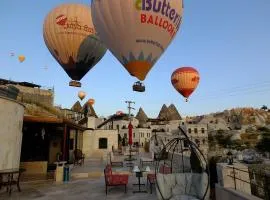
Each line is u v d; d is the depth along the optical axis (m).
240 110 131.38
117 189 10.62
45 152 16.39
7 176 10.90
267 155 65.19
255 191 7.47
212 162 8.18
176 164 15.38
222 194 6.94
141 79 12.70
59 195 9.63
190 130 75.00
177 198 7.18
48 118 14.48
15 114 11.45
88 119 32.94
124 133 60.34
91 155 30.28
